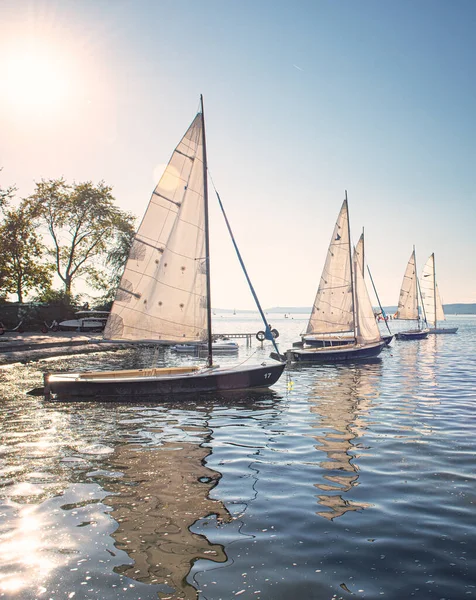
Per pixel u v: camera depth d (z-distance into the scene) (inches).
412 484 368.5
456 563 247.0
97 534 282.4
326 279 1556.3
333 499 337.7
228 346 1936.5
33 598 217.9
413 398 784.9
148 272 842.8
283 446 490.0
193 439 523.2
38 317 2393.0
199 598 217.2
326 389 888.9
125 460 441.1
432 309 3319.4
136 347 2127.2
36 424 601.6
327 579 232.4
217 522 298.7
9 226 2418.8
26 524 297.6
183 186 836.0
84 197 2655.0
